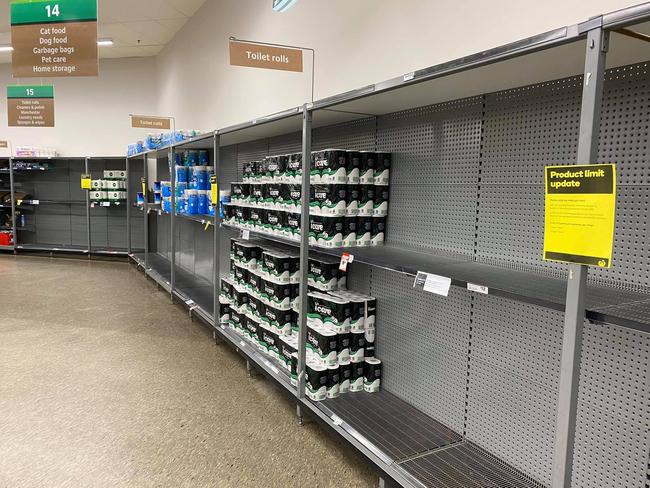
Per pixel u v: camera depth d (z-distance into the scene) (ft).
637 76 5.25
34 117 21.24
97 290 20.43
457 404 7.66
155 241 29.04
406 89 6.67
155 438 8.64
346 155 8.46
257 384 11.08
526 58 4.95
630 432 5.45
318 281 10.03
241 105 17.16
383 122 9.04
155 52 28.81
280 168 10.28
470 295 7.35
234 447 8.38
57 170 30.89
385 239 9.11
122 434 8.76
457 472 6.60
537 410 6.40
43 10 11.90
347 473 7.66
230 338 12.49
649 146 5.18
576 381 4.00
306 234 8.70
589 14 5.83
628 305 4.47
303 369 8.91
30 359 12.38
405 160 8.57
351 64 10.71
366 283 9.66
